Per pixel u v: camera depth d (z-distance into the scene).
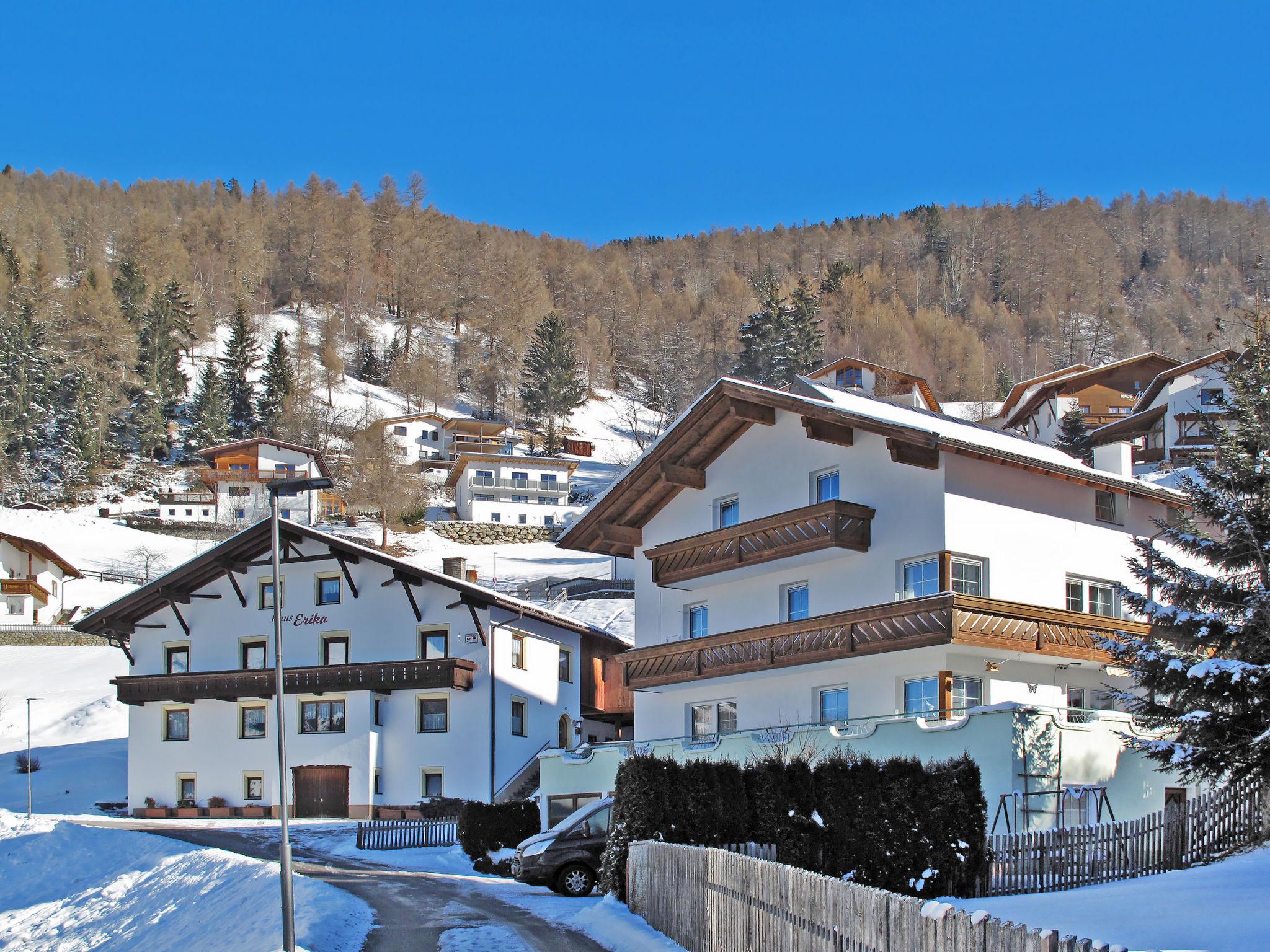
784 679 34.62
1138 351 179.25
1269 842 20.91
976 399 149.88
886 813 19.03
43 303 154.25
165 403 143.62
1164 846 20.78
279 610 20.70
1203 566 35.41
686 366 174.75
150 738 50.75
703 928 16.03
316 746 47.84
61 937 29.50
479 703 46.59
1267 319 29.17
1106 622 32.06
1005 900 18.22
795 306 135.25
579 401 155.25
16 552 83.50
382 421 130.00
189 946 24.31
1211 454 25.14
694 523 37.72
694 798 20.70
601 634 52.84
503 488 115.56
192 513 112.19
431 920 20.73
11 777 54.34
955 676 30.28
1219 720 21.88
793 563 33.88
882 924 11.11
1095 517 34.06
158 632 52.16
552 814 35.19
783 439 35.31
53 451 127.44
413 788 46.94
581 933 19.20
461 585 46.53
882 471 32.50
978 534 31.19
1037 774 24.95
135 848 35.09
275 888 24.83
